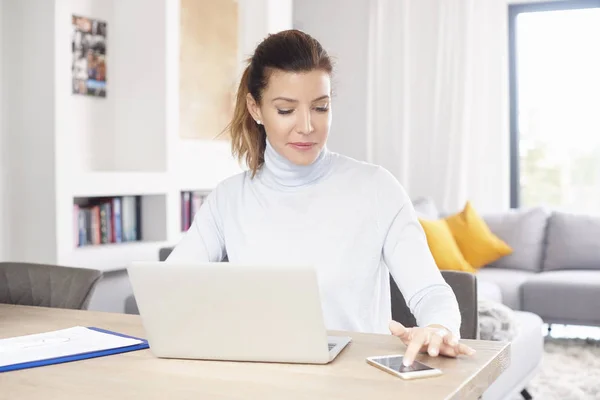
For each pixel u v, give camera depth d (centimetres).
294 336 127
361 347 140
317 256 173
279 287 124
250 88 172
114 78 462
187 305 129
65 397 111
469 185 637
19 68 403
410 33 646
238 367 127
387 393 110
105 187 418
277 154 178
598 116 615
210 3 509
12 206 406
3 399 111
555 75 627
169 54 452
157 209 462
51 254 394
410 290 157
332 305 170
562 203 629
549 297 464
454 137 631
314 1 687
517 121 638
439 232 507
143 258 444
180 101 482
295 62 161
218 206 189
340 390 112
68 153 399
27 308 191
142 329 161
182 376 121
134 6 457
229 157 528
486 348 138
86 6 436
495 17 625
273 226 178
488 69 630
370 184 175
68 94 401
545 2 625
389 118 654
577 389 343
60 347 142
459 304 207
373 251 172
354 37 670
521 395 334
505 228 541
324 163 180
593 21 614
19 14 402
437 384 115
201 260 185
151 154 457
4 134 407
